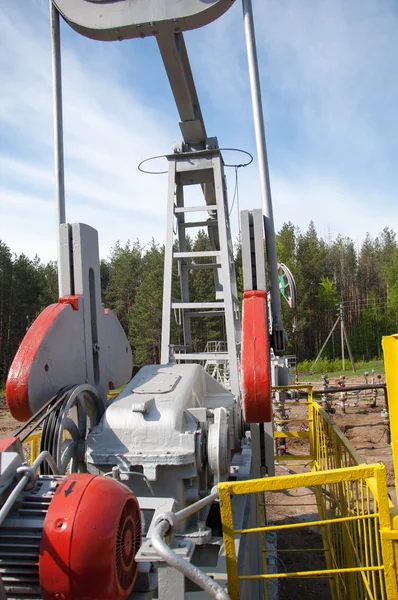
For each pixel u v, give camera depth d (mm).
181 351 6504
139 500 2414
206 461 2930
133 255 49250
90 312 3764
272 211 4430
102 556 1740
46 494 1948
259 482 2209
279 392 9703
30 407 2836
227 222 5812
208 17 4492
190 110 5488
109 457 2779
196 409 2994
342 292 53844
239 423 4238
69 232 3613
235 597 2248
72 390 3020
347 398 16672
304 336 49219
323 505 5582
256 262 4047
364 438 10773
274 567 4863
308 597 4711
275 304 4582
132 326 39125
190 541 2154
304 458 6973
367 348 49250
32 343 2973
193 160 5750
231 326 5113
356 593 3326
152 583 2096
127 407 2969
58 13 4609
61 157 4359
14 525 1844
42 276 45312
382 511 2186
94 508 1803
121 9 4578
